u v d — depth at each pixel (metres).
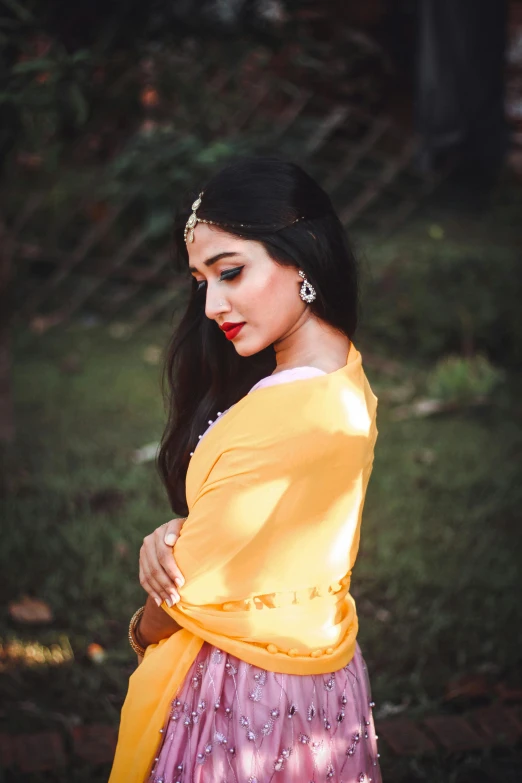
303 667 1.57
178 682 1.62
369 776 1.71
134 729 1.65
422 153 7.32
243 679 1.57
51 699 2.94
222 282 1.53
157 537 1.61
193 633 1.60
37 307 7.18
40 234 7.33
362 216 7.40
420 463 4.70
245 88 7.18
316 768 1.59
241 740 1.56
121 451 4.84
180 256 1.73
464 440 4.96
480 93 7.07
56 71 3.90
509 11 7.90
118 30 4.98
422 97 7.16
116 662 3.13
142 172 6.78
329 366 1.56
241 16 5.36
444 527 4.04
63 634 3.27
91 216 7.59
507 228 6.91
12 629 3.29
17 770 2.60
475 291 6.15
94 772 2.63
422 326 6.18
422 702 2.93
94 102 5.12
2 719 2.83
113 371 6.06
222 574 1.54
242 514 1.50
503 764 2.69
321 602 1.59
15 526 3.97
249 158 1.56
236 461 1.49
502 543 3.92
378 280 6.16
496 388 5.63
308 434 1.48
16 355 6.33
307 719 1.57
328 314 1.56
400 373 5.94
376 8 7.77
